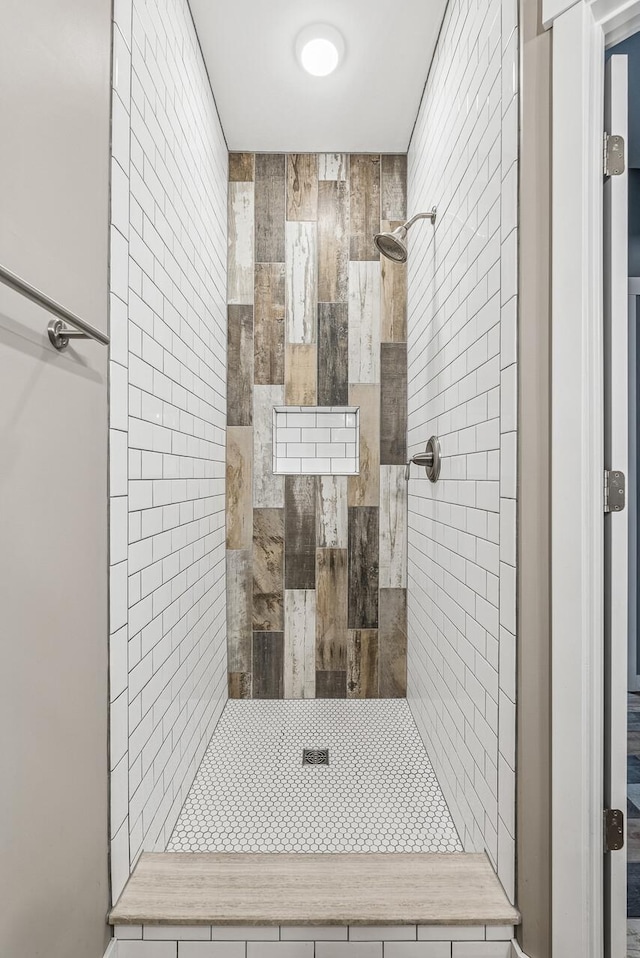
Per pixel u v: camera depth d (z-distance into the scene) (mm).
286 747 2162
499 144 1294
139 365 1331
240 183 2652
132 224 1279
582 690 1089
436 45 1984
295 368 2650
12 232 812
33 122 864
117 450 1191
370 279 2658
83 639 1040
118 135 1193
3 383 794
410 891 1244
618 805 1106
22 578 840
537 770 1152
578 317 1091
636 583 3004
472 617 1502
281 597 2660
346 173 2666
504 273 1254
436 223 1984
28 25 846
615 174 1097
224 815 1700
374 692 2672
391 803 1772
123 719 1225
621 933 1104
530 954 1155
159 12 1484
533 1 1150
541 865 1146
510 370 1215
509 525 1220
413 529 2479
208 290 2170
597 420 1089
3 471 794
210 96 2201
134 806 1295
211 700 2238
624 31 1097
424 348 2209
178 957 1166
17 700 826
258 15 1863
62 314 792
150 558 1414
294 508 2660
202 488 2055
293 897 1218
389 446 2656
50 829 918
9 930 802
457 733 1652
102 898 1130
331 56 1994
